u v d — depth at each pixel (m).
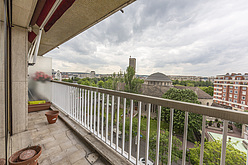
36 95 3.88
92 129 2.08
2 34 0.92
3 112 0.97
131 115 1.27
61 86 3.31
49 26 1.90
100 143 1.68
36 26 2.02
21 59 1.97
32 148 1.10
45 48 3.71
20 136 1.89
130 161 1.29
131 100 1.27
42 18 1.64
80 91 2.34
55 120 2.52
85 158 1.45
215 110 0.67
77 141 1.84
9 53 1.84
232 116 0.61
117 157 1.38
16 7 1.36
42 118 2.80
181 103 0.83
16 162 0.89
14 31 1.87
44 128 2.26
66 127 2.33
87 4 1.51
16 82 1.94
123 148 1.37
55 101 3.86
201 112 0.73
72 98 2.70
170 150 0.92
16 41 1.90
